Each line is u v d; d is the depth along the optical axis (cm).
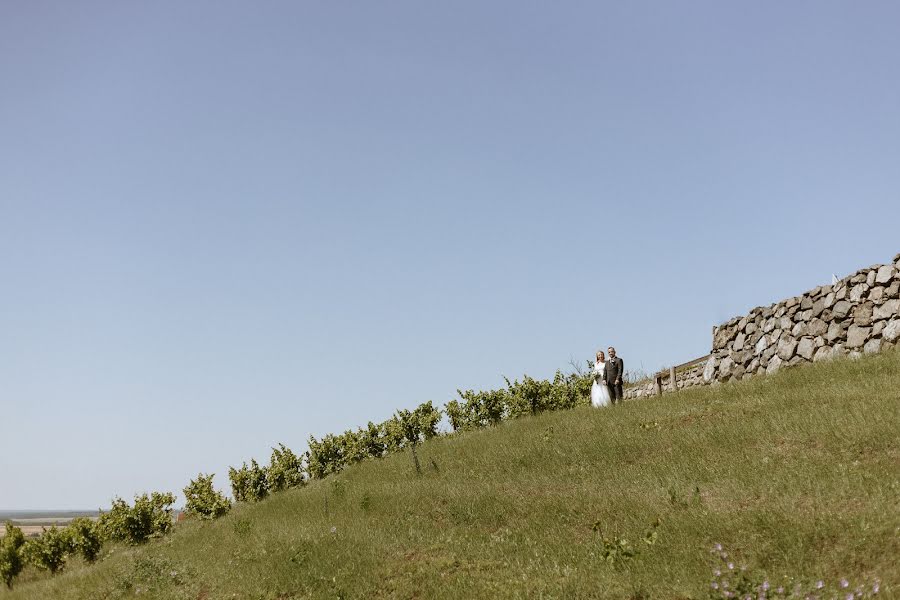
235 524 1934
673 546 1061
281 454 3238
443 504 1630
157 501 2742
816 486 1142
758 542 995
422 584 1135
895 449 1248
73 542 2472
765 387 1984
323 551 1371
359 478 2288
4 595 1891
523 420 2497
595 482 1552
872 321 1986
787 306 2308
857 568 874
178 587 1412
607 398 2456
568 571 1062
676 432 1736
